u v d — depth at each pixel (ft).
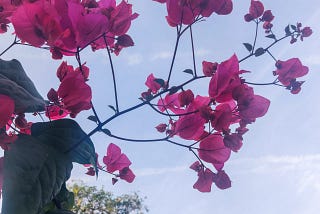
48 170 2.61
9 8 3.38
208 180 3.59
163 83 3.48
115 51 3.64
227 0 3.59
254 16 4.11
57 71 3.49
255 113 3.43
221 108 3.43
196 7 3.57
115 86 3.27
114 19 3.46
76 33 3.19
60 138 2.92
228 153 3.56
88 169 3.80
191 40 3.55
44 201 2.50
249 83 3.66
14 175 2.49
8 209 2.39
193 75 3.52
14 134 2.73
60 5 3.20
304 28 4.22
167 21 3.64
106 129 3.22
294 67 4.04
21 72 3.06
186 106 3.61
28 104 2.75
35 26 3.02
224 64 3.47
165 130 3.66
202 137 3.56
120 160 3.94
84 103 3.24
